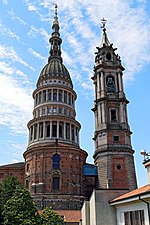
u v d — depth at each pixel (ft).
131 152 221.25
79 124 271.69
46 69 302.86
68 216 183.42
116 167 213.66
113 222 113.39
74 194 213.46
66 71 305.32
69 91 288.71
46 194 208.54
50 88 281.74
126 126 229.04
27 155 236.84
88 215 133.49
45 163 222.48
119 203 106.63
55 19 344.08
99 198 116.88
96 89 253.65
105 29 281.95
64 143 244.63
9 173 261.44
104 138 224.12
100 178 212.64
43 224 130.93
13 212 129.80
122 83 248.93
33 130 258.98
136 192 100.63
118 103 239.30
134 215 98.02
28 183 224.74
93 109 250.37
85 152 240.94
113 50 263.49
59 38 330.13
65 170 221.66
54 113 268.62
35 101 289.94
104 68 252.83
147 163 110.73
